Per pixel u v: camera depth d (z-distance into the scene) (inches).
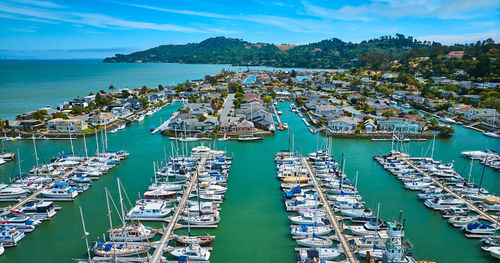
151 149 4320.9
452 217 2421.3
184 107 6692.9
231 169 3565.5
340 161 3801.7
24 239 2209.6
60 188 2913.4
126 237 2094.0
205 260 1937.7
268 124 5329.7
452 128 5064.0
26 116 5541.3
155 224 2377.0
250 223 2412.6
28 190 2896.2
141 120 6215.6
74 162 3617.1
